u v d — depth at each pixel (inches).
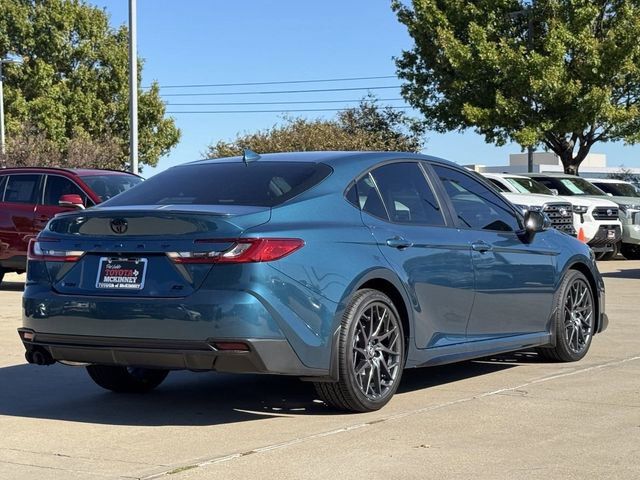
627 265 767.1
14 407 249.8
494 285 273.4
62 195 563.5
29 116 1743.4
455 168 283.3
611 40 1035.3
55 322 224.7
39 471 187.8
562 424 221.5
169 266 214.4
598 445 202.4
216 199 233.3
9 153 1493.6
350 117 1566.2
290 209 224.5
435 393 260.7
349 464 188.5
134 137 803.4
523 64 1045.2
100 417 237.1
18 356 330.0
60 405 252.5
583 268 319.6
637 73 1055.6
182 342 209.3
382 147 1403.8
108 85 1860.2
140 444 208.5
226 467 187.6
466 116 1080.8
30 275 235.9
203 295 208.8
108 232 224.4
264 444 205.8
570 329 309.3
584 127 1061.8
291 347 212.8
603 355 323.3
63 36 1812.3
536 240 296.8
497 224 285.0
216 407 247.3
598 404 242.8
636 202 843.4
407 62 1172.5
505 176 795.4
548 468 185.2
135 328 213.5
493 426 219.8
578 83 1041.5
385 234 240.7
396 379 239.9
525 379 281.0
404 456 194.1
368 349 232.1
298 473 182.7
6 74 1765.5
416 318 246.2
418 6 1119.0
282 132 1390.3
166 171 266.7
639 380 276.1
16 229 570.3
